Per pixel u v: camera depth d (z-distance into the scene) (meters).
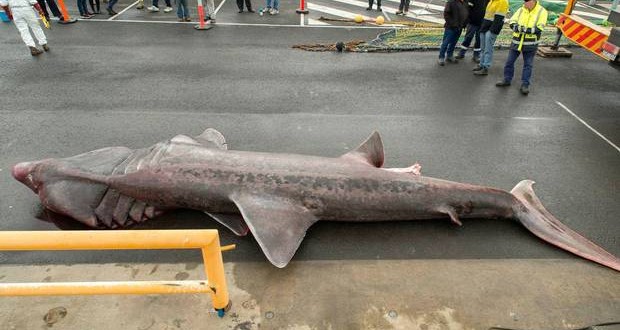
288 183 4.20
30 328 3.31
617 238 4.44
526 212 4.53
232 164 4.29
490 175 5.45
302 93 7.78
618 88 8.38
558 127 6.74
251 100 7.42
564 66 9.55
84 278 3.76
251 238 4.26
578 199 5.02
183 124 6.50
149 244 2.58
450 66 9.46
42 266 3.88
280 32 11.66
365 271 3.90
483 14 9.19
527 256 4.14
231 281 3.75
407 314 3.50
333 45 10.56
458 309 3.55
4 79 8.01
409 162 5.68
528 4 7.43
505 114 7.15
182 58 9.42
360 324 3.41
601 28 7.58
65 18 11.71
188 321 3.38
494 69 9.32
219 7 14.26
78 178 4.36
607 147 6.20
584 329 3.24
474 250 4.20
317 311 3.50
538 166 5.68
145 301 3.53
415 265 3.99
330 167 4.35
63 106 6.98
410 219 4.45
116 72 8.51
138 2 14.45
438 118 6.95
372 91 7.96
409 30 11.87
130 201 4.43
